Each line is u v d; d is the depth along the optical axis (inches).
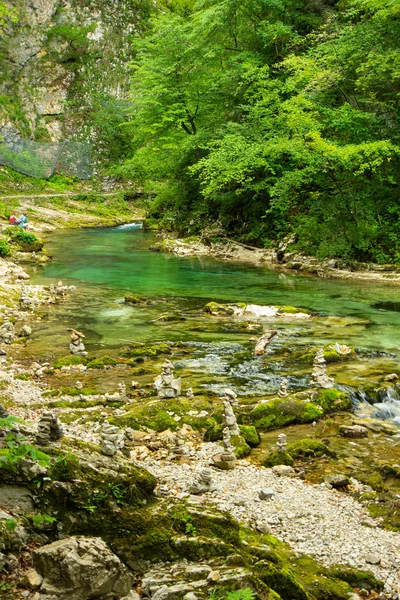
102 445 234.1
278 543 244.1
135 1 2869.1
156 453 337.7
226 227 1370.6
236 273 1040.2
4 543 192.7
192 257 1240.2
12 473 208.5
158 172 1686.8
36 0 2618.1
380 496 306.5
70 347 557.6
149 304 784.9
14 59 2519.7
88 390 441.1
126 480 220.7
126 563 204.5
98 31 2751.0
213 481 292.0
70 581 184.7
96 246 1400.1
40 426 226.1
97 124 2610.7
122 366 518.3
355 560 241.9
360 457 358.0
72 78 2667.3
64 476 211.6
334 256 1051.3
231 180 1258.6
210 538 213.6
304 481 322.0
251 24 1488.7
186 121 1541.6
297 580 214.5
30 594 183.2
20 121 2450.8
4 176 2162.9
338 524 270.8
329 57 1146.7
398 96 1090.1
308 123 1079.6
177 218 1561.3
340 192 1093.8
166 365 436.5
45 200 2084.2
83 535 206.5
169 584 194.1
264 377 491.8
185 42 1513.3
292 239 1163.9
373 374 500.4
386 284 930.7
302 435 390.6
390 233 1029.8
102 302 794.8
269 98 1223.5
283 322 685.3
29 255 1159.0
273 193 1117.1
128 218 2138.3
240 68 1378.0
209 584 194.1
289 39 1387.8
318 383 469.7
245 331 644.7
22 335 620.4
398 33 1104.2
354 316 714.2
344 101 1219.2
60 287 840.3
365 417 423.5
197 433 375.9
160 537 210.1
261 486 302.7
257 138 1222.9
